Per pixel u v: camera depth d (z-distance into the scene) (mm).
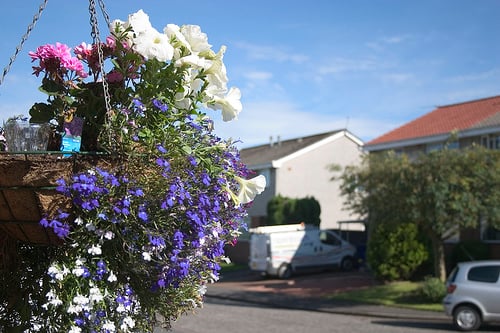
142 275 2732
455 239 24422
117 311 2648
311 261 27750
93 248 2465
